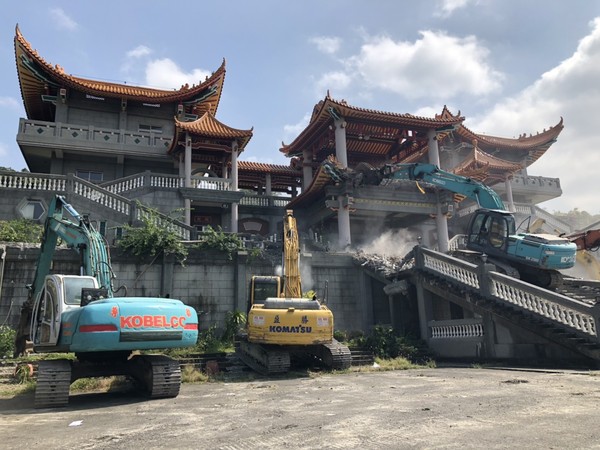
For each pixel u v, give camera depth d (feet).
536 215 136.98
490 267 52.60
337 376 42.96
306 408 25.94
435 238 121.29
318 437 18.51
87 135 100.53
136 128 112.88
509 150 153.58
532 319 46.14
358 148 122.31
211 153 102.94
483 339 51.13
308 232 112.98
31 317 38.37
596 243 66.69
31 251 56.44
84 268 35.63
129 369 35.19
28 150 100.32
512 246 57.16
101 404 30.50
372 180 68.90
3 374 41.32
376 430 19.30
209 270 64.08
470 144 139.54
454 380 36.11
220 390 36.01
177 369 33.30
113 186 84.48
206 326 62.13
